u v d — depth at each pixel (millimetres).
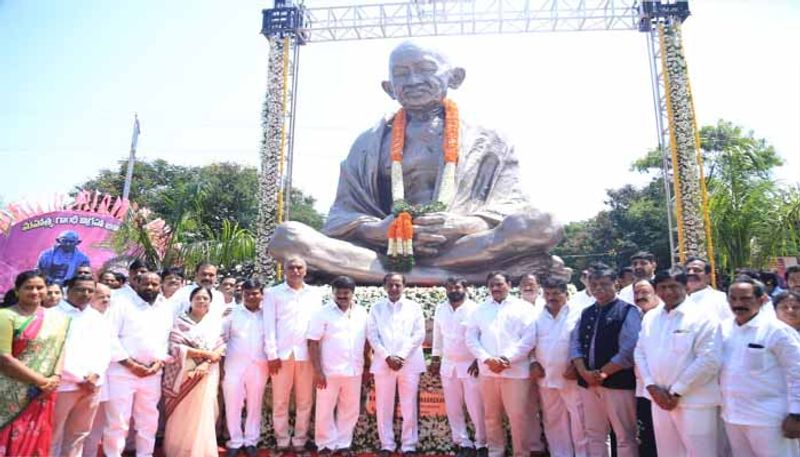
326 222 9352
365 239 8758
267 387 6129
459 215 8523
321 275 8148
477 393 5629
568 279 8109
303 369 5785
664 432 4406
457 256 8070
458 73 10266
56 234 14117
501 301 5547
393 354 5586
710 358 4191
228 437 6109
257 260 15008
